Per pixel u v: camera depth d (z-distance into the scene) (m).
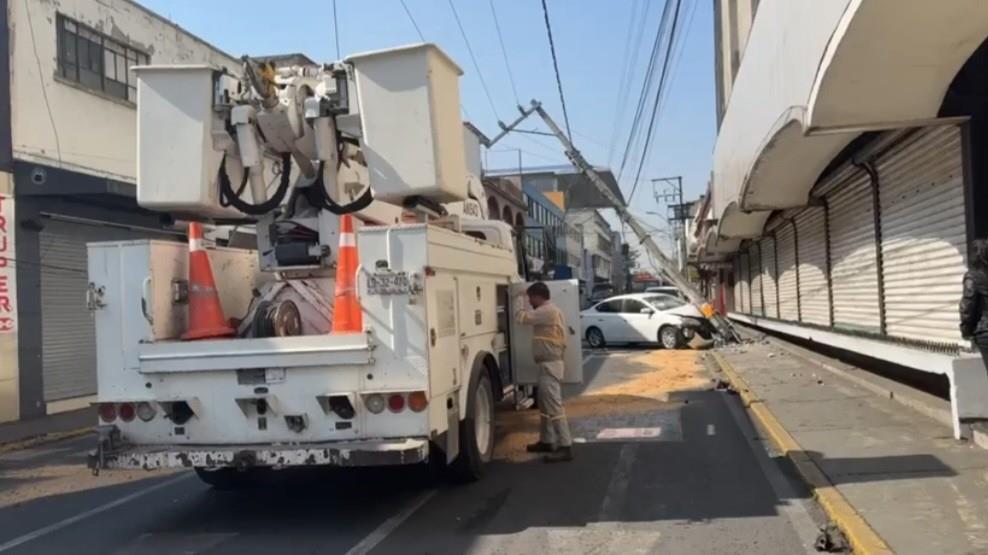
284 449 6.32
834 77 7.95
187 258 7.21
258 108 7.35
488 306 8.53
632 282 123.00
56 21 15.12
